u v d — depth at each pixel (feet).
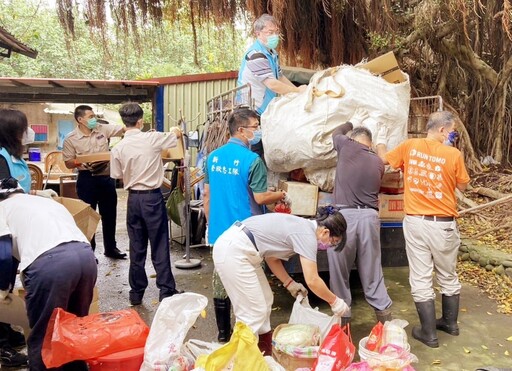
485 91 29.63
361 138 11.85
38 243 8.57
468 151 28.30
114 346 8.38
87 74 49.90
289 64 27.09
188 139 20.65
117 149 13.84
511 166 28.78
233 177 11.31
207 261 18.86
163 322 8.71
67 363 8.95
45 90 29.09
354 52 28.09
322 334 9.65
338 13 26.84
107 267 18.21
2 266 8.74
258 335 10.13
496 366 10.96
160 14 25.52
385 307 11.55
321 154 12.52
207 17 25.57
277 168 13.78
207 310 14.03
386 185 13.92
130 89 31.32
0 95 29.40
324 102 12.64
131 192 13.85
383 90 13.00
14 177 10.03
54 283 8.33
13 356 10.64
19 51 28.32
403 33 27.89
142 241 14.29
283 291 15.20
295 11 26.48
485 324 13.32
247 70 15.06
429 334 11.89
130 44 25.81
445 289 12.54
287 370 9.13
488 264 18.03
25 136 10.39
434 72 29.60
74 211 12.00
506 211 23.03
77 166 17.70
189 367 8.64
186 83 34.63
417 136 17.07
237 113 11.64
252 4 23.54
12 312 10.18
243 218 11.31
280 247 9.62
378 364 8.36
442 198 11.76
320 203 13.19
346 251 11.50
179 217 18.52
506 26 20.75
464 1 21.20
